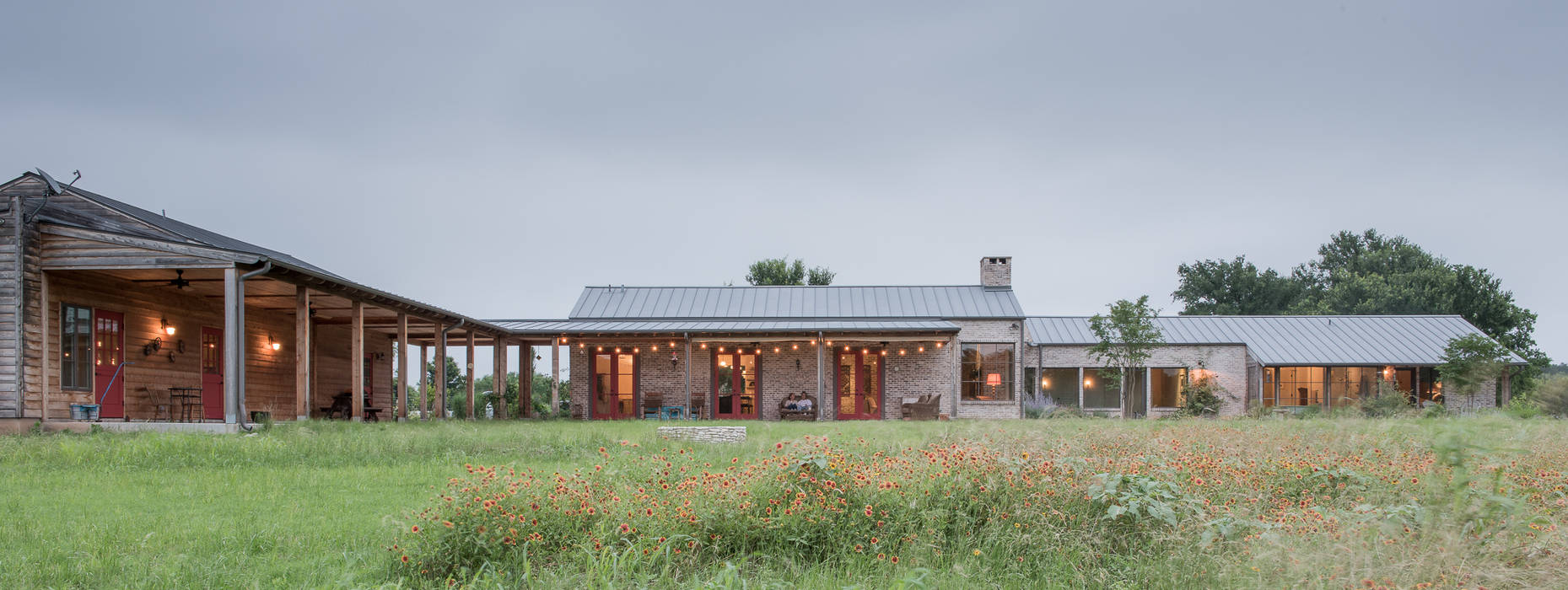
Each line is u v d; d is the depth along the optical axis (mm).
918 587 4047
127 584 4316
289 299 17312
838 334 23047
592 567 4184
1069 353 27438
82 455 9172
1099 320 25406
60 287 13281
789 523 4770
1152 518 4730
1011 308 26750
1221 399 26328
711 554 4613
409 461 9438
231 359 12461
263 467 8844
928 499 5012
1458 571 3408
